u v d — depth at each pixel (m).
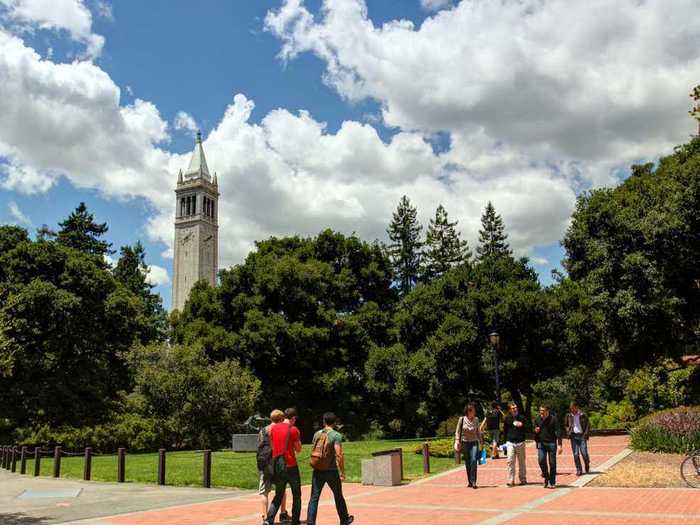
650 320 30.39
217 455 25.38
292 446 9.88
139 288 69.19
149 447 33.38
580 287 34.38
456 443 14.92
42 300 37.53
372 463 16.45
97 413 37.59
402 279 75.38
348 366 45.38
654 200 31.58
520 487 14.37
